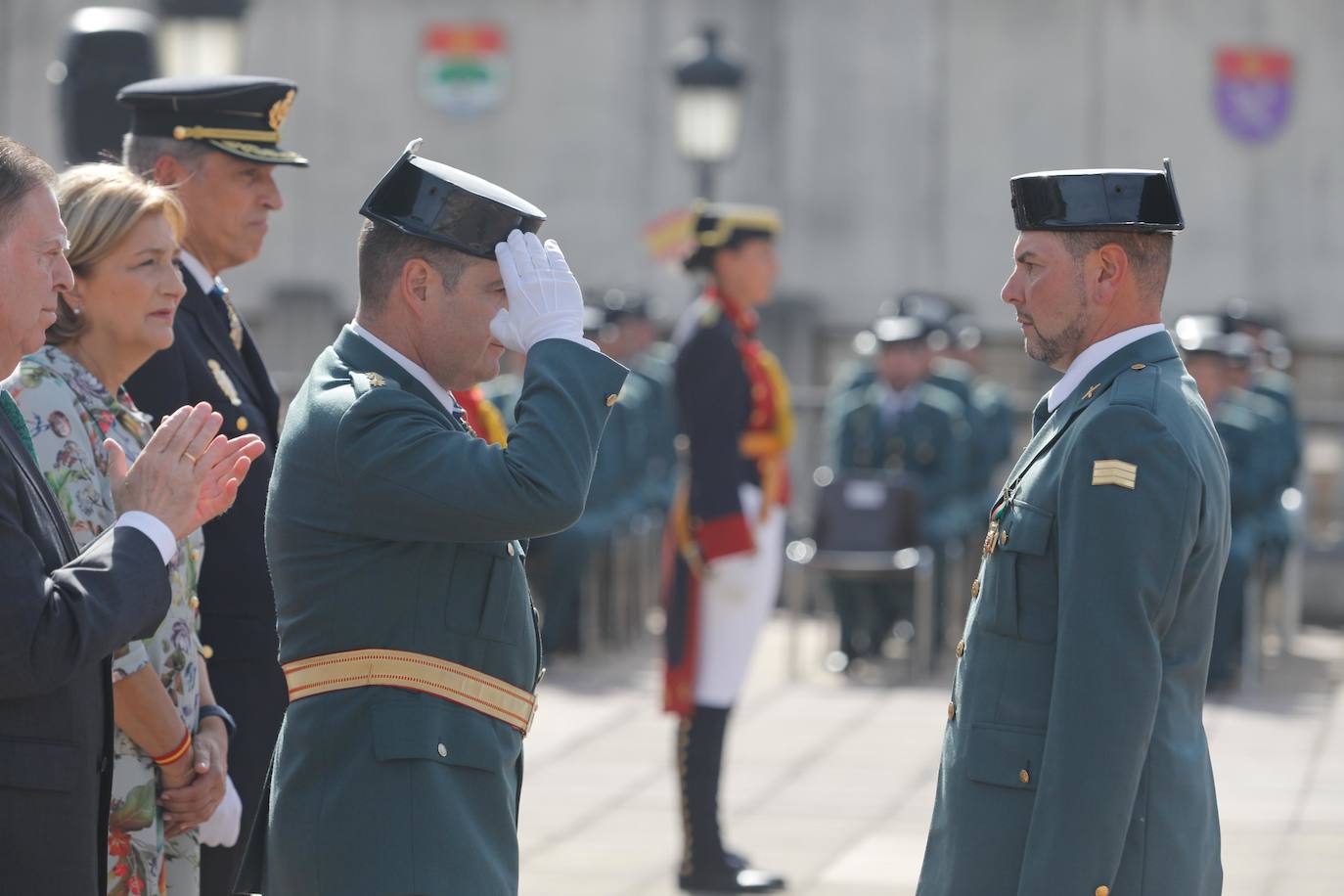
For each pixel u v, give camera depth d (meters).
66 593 10.15
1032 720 11.20
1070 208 11.46
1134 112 61.25
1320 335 60.66
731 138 42.88
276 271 65.00
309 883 10.76
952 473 37.72
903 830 24.03
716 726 21.45
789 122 63.03
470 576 10.94
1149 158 61.19
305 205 64.81
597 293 42.41
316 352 64.19
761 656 38.12
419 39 64.56
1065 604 10.89
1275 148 60.62
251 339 15.33
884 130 62.62
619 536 38.69
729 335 21.98
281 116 15.11
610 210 64.06
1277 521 36.22
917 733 30.36
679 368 22.02
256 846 11.57
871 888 21.33
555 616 36.78
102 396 12.56
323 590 10.85
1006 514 11.52
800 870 22.16
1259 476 35.19
